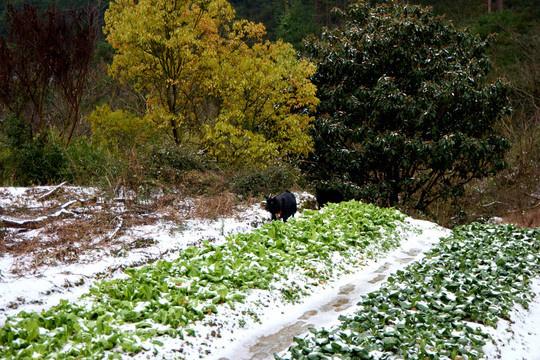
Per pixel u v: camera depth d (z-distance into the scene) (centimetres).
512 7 3500
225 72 1619
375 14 1977
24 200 1127
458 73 1756
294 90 1786
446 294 794
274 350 634
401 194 2139
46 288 736
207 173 1444
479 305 755
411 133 1873
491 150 1819
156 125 1684
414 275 887
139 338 588
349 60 1841
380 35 1822
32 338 554
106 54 2889
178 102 1756
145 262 901
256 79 1617
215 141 1591
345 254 1019
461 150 1752
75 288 768
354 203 1423
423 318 700
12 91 1474
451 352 620
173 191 1314
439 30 1900
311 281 873
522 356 660
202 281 768
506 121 2738
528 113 2894
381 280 910
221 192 1369
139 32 1507
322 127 1795
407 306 746
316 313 761
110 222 1055
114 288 717
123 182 1247
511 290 839
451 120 1856
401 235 1237
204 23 1630
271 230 1035
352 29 1931
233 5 4556
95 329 589
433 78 1823
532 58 2809
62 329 586
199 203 1247
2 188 1184
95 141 1608
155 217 1138
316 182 1925
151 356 558
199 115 1906
